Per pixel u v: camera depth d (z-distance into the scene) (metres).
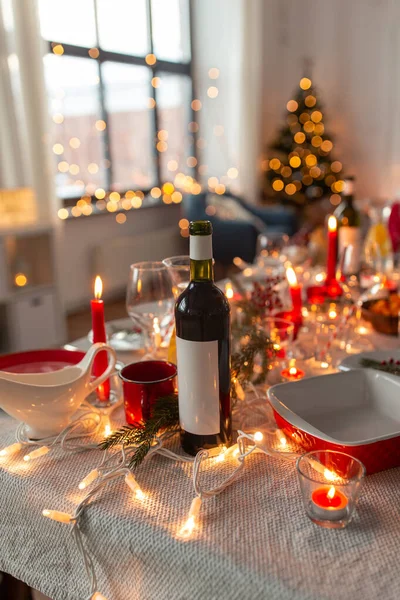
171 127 4.71
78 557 0.63
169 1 4.45
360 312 1.26
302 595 0.48
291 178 4.93
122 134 4.16
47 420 0.74
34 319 2.88
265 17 4.96
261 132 5.17
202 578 0.54
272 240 1.76
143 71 4.26
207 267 0.65
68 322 3.57
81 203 3.78
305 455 0.60
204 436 0.69
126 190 4.21
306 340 1.19
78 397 0.75
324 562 0.52
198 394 0.67
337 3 4.84
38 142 3.00
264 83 5.13
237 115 4.81
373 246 1.57
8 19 2.77
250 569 0.51
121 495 0.63
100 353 0.86
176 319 0.66
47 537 0.65
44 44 2.97
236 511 0.60
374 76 4.78
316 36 5.02
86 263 3.90
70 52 3.56
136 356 1.09
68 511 0.62
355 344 1.17
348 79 4.93
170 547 0.55
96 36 3.75
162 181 4.64
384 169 4.89
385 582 0.50
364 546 0.54
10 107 2.86
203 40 4.80
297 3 5.05
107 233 4.05
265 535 0.56
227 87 4.81
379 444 0.65
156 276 0.97
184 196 4.30
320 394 0.82
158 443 0.71
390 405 0.81
